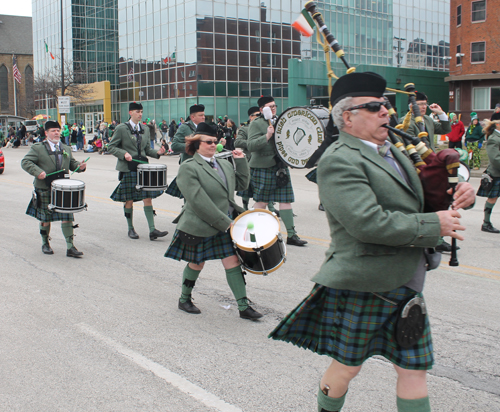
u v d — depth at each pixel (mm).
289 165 6980
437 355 3867
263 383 3492
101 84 47594
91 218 9602
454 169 2234
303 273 6031
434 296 5156
